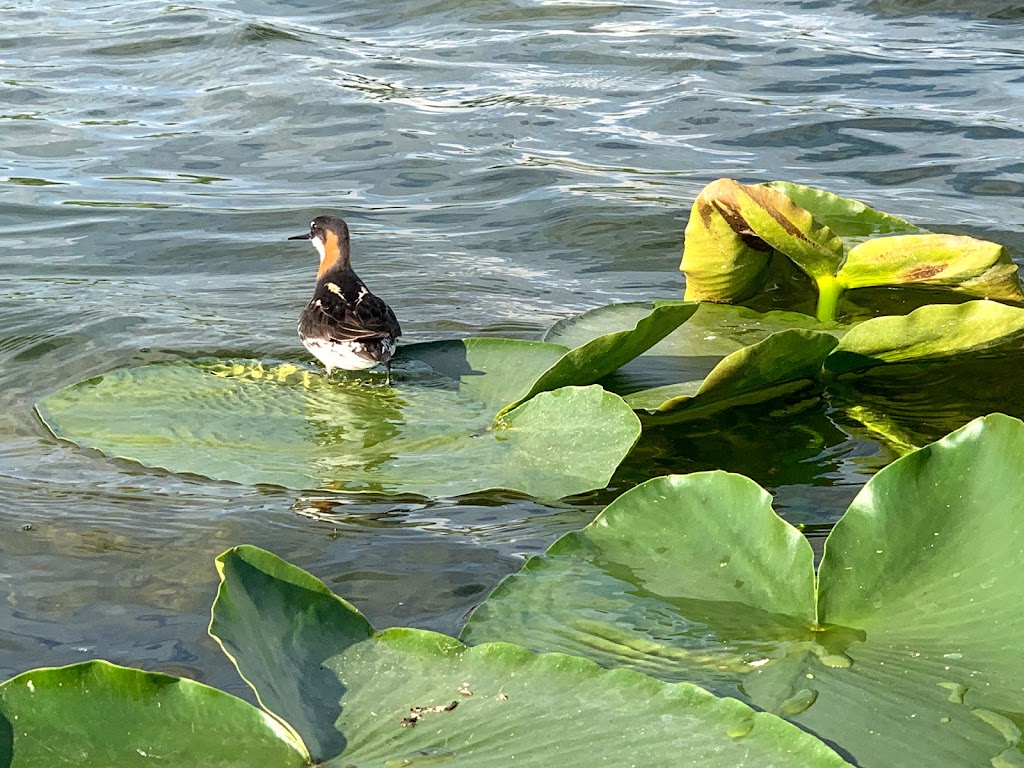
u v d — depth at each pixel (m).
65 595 1.30
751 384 1.55
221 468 1.46
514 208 2.23
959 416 1.57
